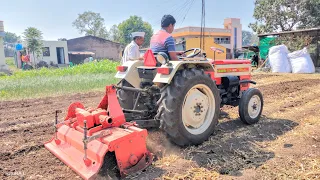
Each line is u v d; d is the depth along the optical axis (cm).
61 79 990
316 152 322
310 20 2431
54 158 324
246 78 487
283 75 1233
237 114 512
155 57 346
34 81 934
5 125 480
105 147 253
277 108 553
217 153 328
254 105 445
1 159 322
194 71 337
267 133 400
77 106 341
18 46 2794
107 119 281
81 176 258
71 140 299
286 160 304
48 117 539
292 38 1641
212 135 393
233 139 376
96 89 900
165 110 317
